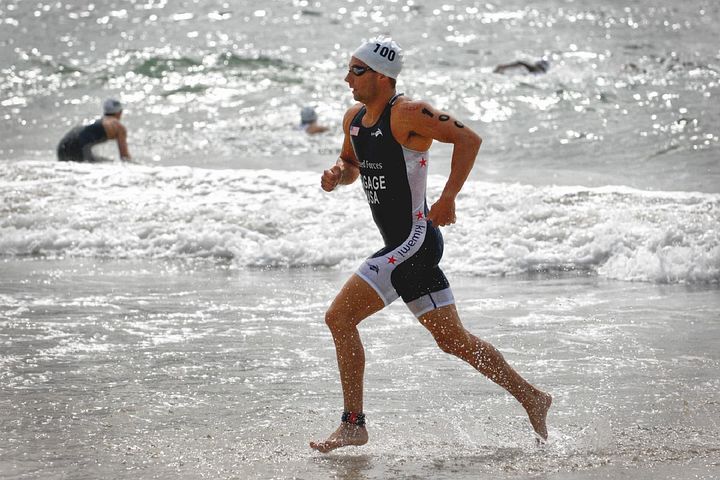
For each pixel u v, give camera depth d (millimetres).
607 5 118125
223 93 76750
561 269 33938
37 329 26078
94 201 41156
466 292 30609
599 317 27297
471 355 17828
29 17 111812
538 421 18000
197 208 40156
